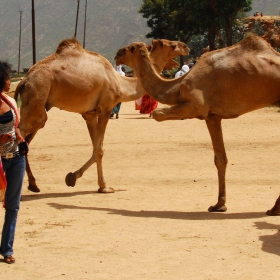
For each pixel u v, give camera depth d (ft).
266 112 96.78
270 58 32.91
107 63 40.60
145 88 35.40
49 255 25.96
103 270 23.95
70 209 35.09
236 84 32.78
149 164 50.72
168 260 25.12
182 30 244.42
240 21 213.66
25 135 37.35
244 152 55.77
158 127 75.61
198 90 33.17
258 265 24.39
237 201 36.83
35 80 37.19
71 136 68.23
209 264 24.57
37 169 49.14
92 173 47.62
